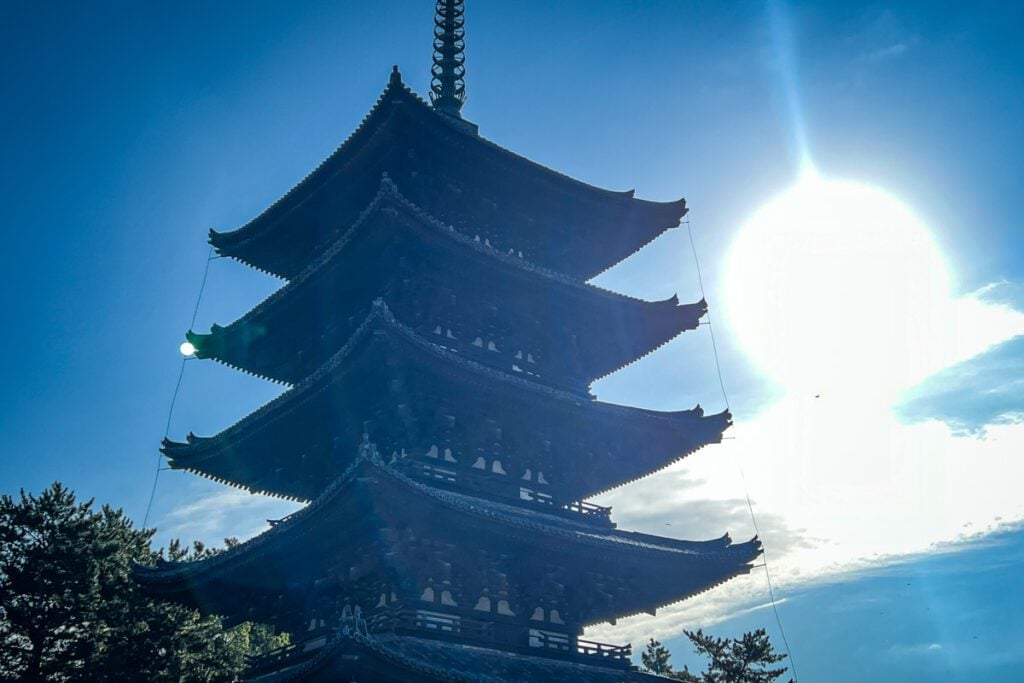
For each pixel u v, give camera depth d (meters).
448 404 36.31
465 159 42.66
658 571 36.97
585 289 42.34
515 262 40.25
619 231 48.75
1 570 54.91
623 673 35.66
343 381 36.31
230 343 44.12
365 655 25.67
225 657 59.09
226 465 42.41
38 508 57.97
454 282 40.22
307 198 44.81
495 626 32.53
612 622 37.81
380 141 41.41
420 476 34.41
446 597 32.22
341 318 43.03
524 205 45.69
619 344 45.88
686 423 41.62
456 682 27.09
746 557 37.72
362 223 37.47
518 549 33.41
